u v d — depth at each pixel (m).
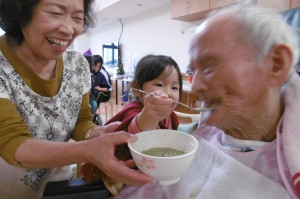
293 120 0.53
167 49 4.46
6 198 0.86
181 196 0.66
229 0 0.55
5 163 0.81
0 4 0.66
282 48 0.46
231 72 0.47
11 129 0.62
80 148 0.53
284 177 0.51
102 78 3.17
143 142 0.54
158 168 0.44
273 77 0.49
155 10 4.66
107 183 0.73
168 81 0.96
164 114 0.68
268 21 0.47
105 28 6.91
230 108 0.51
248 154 0.60
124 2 4.21
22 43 0.74
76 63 0.93
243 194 0.56
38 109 0.80
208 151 0.68
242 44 0.46
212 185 0.61
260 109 0.53
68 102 0.89
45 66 0.80
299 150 0.50
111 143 0.51
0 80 0.69
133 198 0.72
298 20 0.54
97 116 2.53
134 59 5.41
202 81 0.51
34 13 0.64
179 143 0.54
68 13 0.67
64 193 0.71
